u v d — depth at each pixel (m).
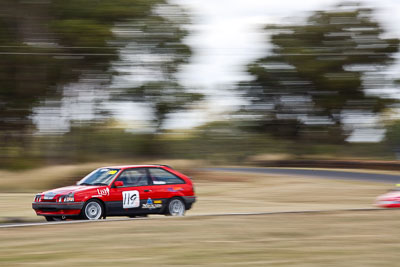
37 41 43.94
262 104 65.81
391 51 59.69
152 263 7.93
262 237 10.48
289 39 62.59
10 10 43.38
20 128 47.00
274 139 70.06
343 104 62.69
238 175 45.03
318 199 27.67
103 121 50.88
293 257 8.44
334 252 8.88
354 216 13.58
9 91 44.31
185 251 8.97
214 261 8.09
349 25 60.22
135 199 15.10
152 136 53.34
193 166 51.09
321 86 61.88
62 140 48.38
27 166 43.03
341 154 67.50
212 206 22.75
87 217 14.33
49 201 14.34
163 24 49.75
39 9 43.81
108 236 10.64
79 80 47.78
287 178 42.22
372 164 53.66
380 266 7.79
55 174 39.53
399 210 14.93
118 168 15.41
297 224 12.21
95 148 50.66
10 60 43.28
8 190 34.22
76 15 45.41
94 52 45.06
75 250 9.09
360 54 59.69
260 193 31.42
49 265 7.79
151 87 50.44
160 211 15.58
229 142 64.06
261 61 64.75
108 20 46.53
